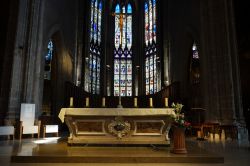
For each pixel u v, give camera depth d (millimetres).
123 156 6145
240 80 13523
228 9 14102
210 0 14547
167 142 8336
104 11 35875
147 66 35188
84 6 28625
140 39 36344
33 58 14234
